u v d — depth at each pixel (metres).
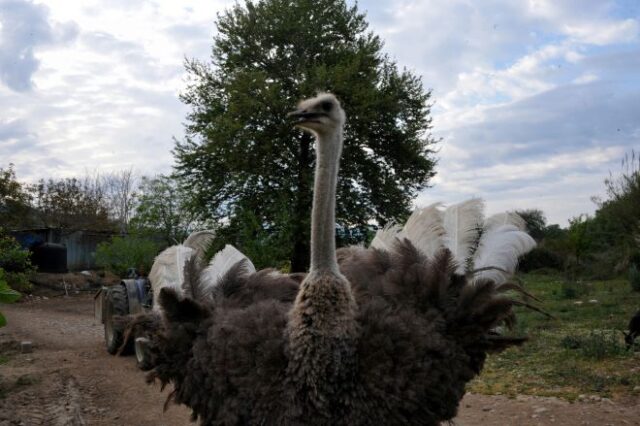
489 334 4.65
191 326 4.52
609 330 11.42
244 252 15.35
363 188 23.48
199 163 22.69
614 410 6.75
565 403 7.05
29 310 18.97
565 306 14.98
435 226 5.88
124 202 45.19
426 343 3.98
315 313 3.82
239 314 4.31
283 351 3.89
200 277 5.32
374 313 4.06
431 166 24.00
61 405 7.23
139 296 10.90
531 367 8.76
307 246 20.80
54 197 35.34
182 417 6.96
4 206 27.36
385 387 3.79
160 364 4.65
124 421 6.79
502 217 6.44
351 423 3.79
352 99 21.08
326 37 23.55
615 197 22.47
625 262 24.17
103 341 12.67
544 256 29.22
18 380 8.37
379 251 5.16
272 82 22.06
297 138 22.05
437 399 4.01
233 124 20.83
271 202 20.92
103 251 19.41
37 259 25.72
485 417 6.70
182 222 22.91
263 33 22.97
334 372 3.78
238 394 4.01
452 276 4.67
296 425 3.80
